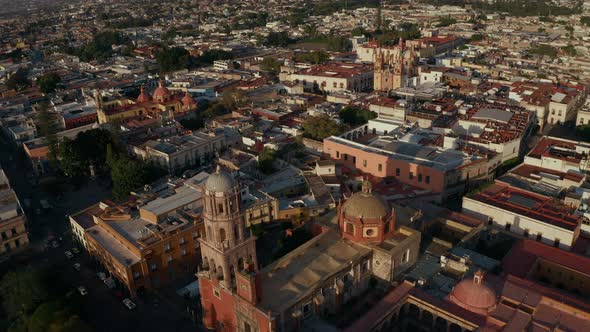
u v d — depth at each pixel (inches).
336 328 3253.0
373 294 3700.8
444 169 5423.2
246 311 3189.0
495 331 2979.8
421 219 4274.1
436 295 3437.5
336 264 3489.2
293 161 6250.0
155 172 6338.6
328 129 6879.9
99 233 4687.5
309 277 3373.5
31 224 5629.9
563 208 4704.7
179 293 4274.1
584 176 5260.8
